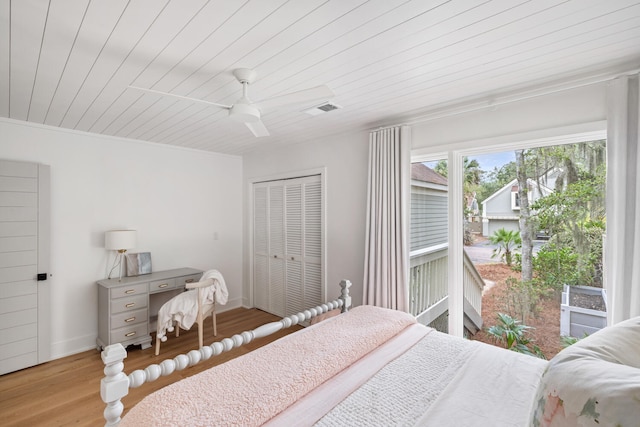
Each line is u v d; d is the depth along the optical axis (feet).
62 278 10.32
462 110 8.20
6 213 9.02
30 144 9.71
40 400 7.64
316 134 11.35
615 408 2.23
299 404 4.31
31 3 4.17
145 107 8.34
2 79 6.61
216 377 4.75
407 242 9.02
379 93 7.52
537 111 7.15
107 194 11.37
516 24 4.74
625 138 5.89
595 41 5.22
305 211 12.69
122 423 4.05
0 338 8.87
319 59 5.83
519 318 7.84
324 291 11.69
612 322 5.98
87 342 10.78
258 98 7.73
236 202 15.49
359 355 5.65
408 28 4.84
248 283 15.34
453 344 6.25
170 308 10.08
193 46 5.34
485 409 4.14
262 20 4.61
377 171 9.72
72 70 6.21
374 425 3.87
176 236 13.33
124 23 4.67
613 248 6.01
